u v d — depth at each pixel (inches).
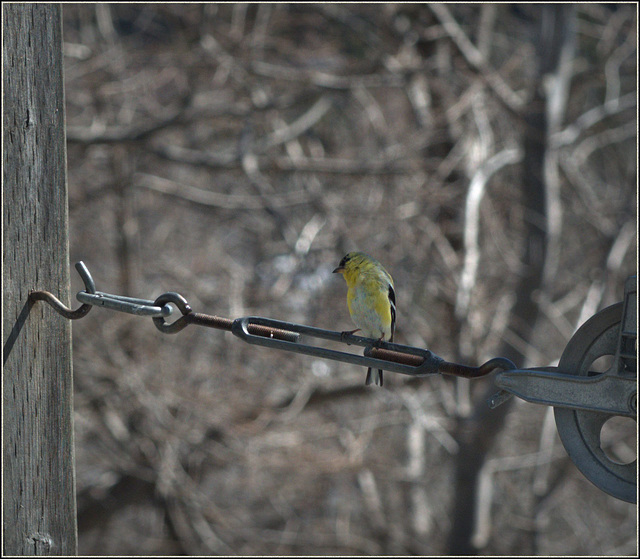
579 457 116.8
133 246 621.9
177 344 593.6
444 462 750.5
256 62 638.5
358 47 761.6
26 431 153.2
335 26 738.2
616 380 113.2
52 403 156.5
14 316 152.6
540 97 636.7
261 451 571.8
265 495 642.8
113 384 572.7
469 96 620.4
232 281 605.6
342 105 749.9
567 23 665.0
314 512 725.9
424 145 638.5
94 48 677.3
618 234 671.8
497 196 679.1
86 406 612.1
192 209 714.2
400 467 682.2
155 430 558.6
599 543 750.5
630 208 677.9
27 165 154.3
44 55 156.9
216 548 610.5
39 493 154.3
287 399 615.8
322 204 605.3
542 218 621.6
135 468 582.2
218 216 682.2
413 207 608.1
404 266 630.5
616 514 760.3
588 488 751.1
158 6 666.8
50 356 156.6
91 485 639.8
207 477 703.7
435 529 782.5
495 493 786.8
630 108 707.4
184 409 573.9
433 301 693.3
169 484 560.1
